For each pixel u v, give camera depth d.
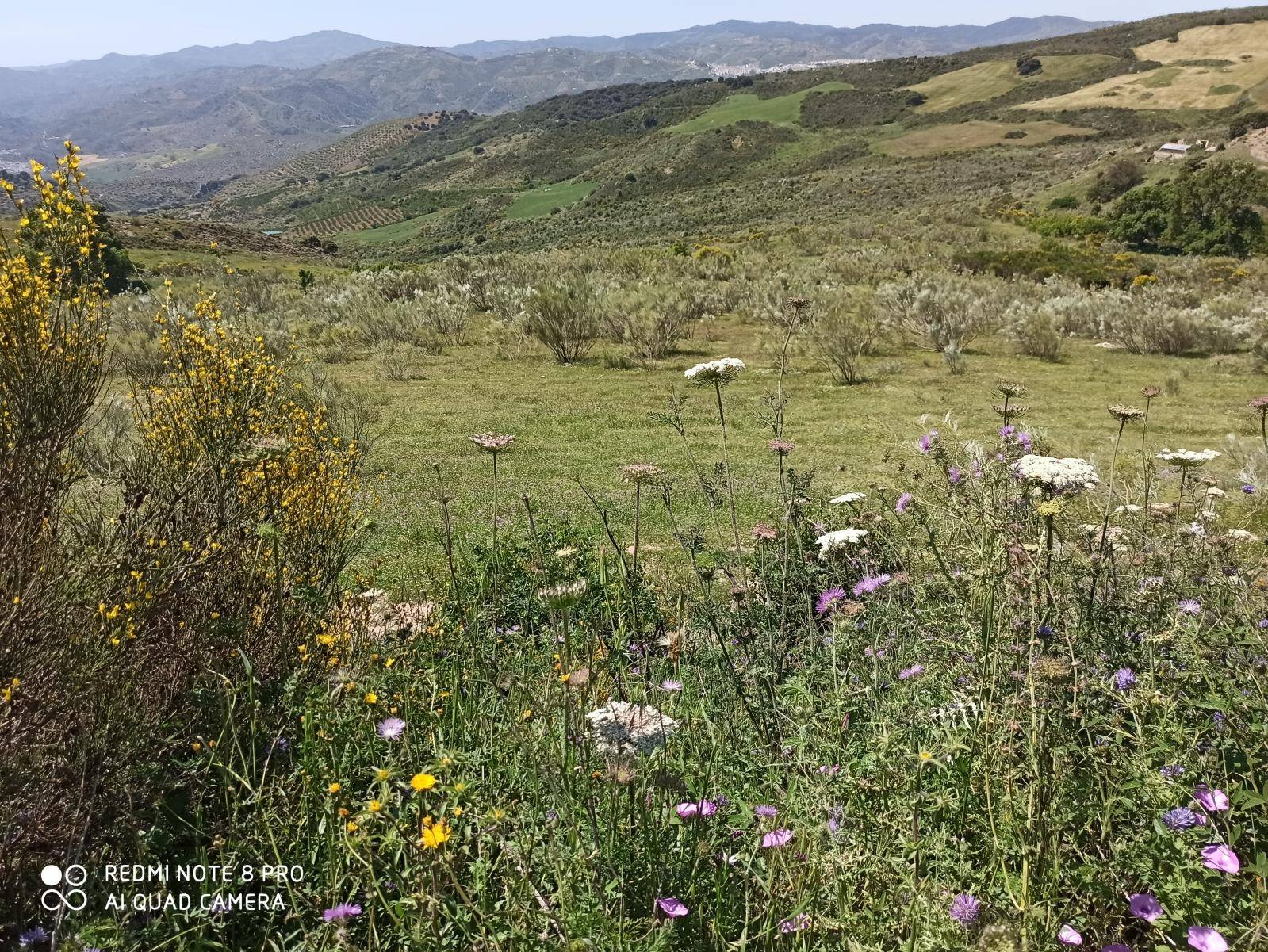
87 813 2.26
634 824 2.02
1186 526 3.29
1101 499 3.95
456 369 18.09
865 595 3.44
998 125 130.12
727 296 25.97
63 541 2.79
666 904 1.76
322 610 3.22
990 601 2.20
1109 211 55.28
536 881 1.96
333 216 198.12
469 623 3.64
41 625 2.38
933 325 19.98
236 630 2.85
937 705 2.42
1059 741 2.00
